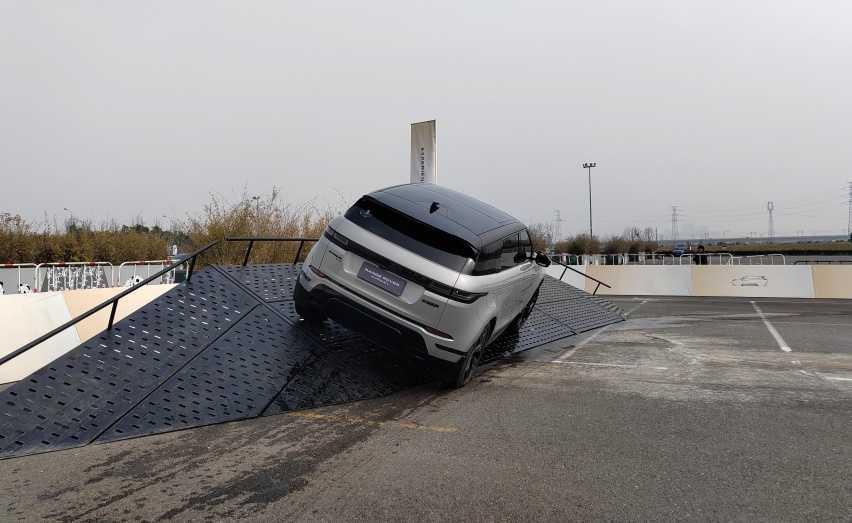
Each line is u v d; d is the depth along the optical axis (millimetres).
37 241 20672
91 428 4180
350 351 6258
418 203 5520
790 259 32250
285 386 5238
